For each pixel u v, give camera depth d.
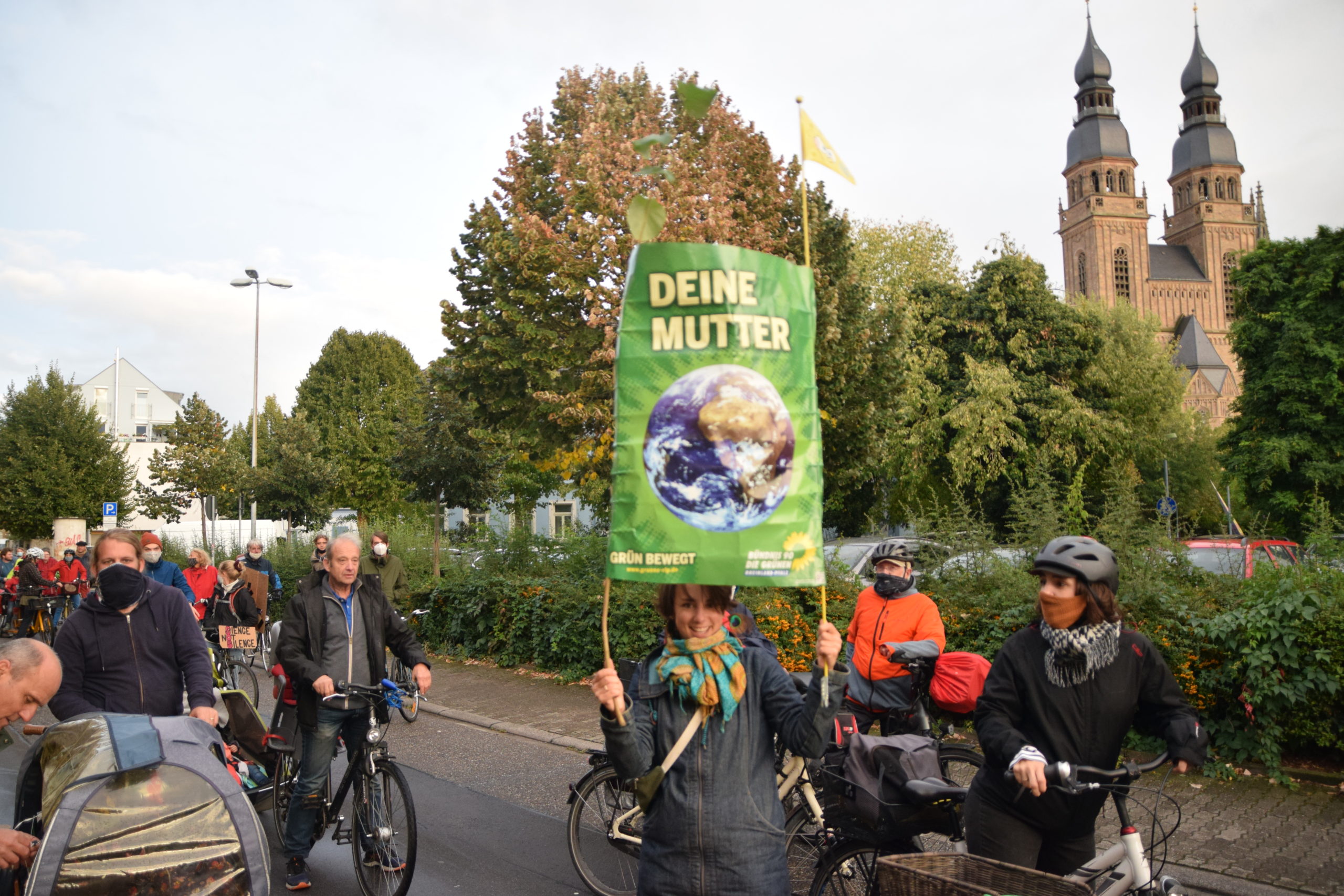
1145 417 32.75
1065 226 106.75
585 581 11.83
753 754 2.61
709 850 2.49
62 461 35.25
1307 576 6.60
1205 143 107.69
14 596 18.72
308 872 5.04
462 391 18.02
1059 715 2.84
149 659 4.38
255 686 10.95
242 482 29.36
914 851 3.60
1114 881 2.95
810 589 9.52
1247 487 34.84
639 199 2.50
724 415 2.43
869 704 4.82
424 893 4.91
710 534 2.42
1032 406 27.47
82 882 2.67
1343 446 32.38
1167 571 7.49
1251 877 4.77
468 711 9.73
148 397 65.00
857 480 20.36
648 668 2.67
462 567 14.52
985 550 8.64
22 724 3.73
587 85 17.33
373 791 4.78
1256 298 34.97
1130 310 34.94
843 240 18.30
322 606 4.81
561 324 16.36
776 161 17.06
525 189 17.09
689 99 2.50
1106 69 104.06
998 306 29.12
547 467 18.59
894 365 19.84
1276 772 6.25
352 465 44.78
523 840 5.76
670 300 2.47
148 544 8.76
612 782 5.02
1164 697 2.87
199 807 2.87
